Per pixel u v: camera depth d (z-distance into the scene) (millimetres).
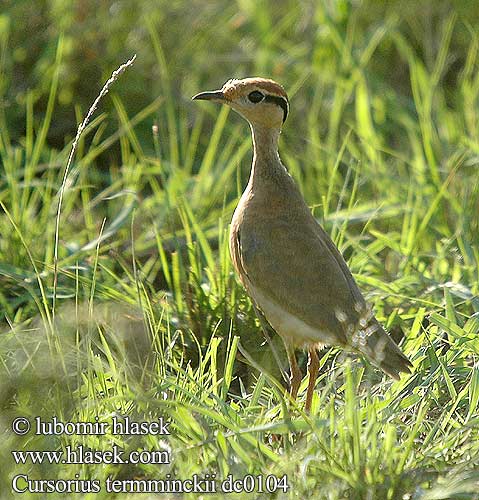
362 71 16016
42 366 9562
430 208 13352
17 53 16078
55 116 16031
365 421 9664
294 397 10758
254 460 8875
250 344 11844
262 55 17016
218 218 13945
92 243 12547
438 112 15992
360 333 10328
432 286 12391
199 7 17453
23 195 13289
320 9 17125
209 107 16516
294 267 10906
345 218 13312
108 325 10594
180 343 11750
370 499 8625
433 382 10406
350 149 15156
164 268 12133
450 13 17672
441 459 9172
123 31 16703
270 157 11461
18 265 12586
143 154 15891
